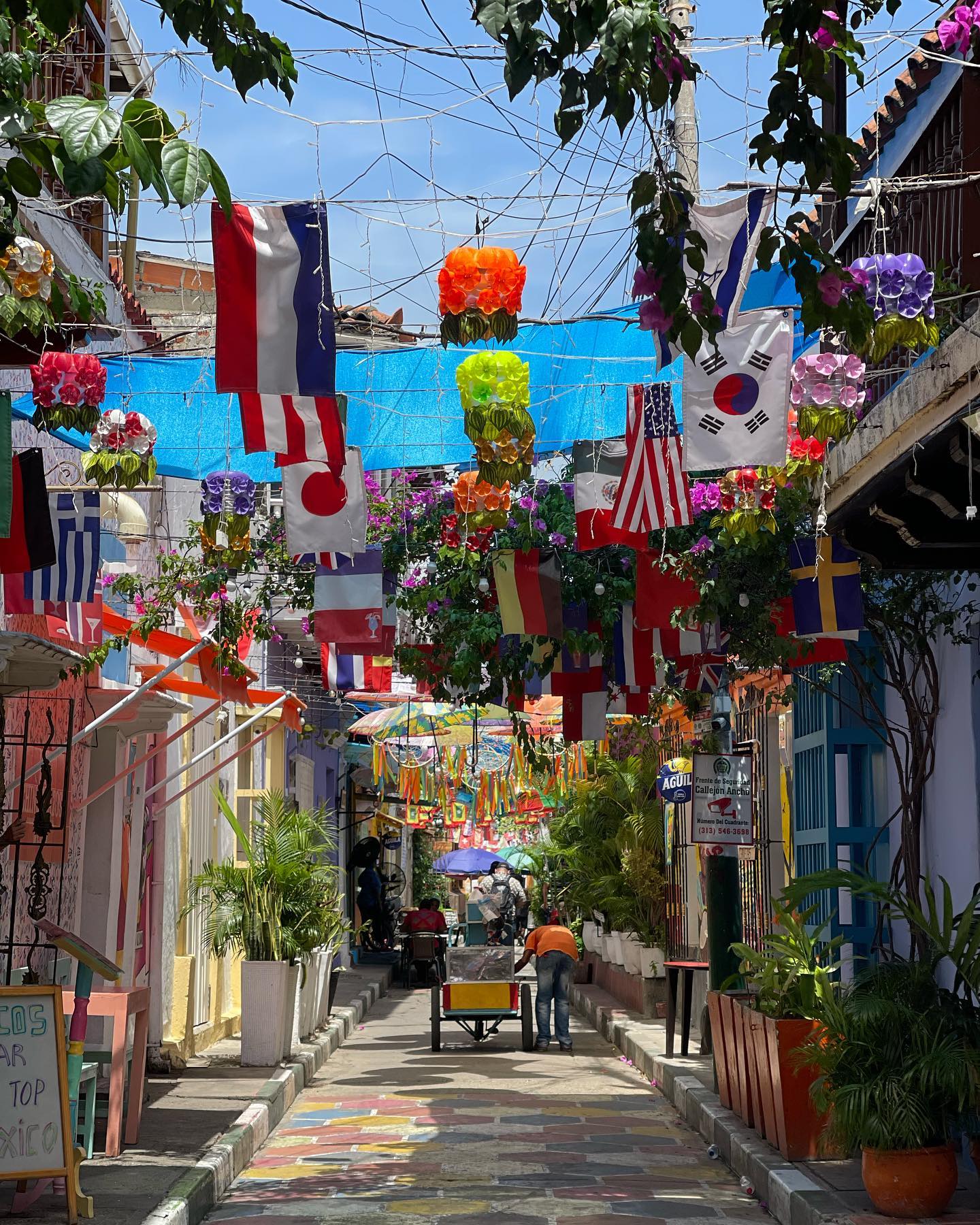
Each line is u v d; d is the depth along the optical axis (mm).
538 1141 12125
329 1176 10688
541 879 34750
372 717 22969
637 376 10773
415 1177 10609
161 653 12430
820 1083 8625
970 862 10234
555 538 13016
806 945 10219
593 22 5090
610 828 24141
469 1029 19859
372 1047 19703
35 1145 7969
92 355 8242
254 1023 15586
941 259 8031
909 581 10578
